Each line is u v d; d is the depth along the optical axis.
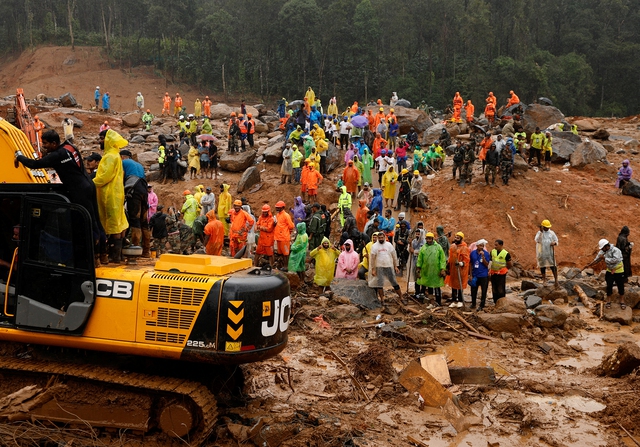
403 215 19.19
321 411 9.20
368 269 15.66
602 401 10.05
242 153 29.94
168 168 28.41
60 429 7.93
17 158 7.77
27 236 7.84
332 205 25.12
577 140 30.86
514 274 20.16
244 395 9.57
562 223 24.02
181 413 7.79
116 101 77.56
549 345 12.77
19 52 92.81
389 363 10.81
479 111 75.69
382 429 8.83
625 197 26.05
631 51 86.94
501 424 9.22
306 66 81.25
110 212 8.13
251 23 81.62
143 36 93.81
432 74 78.00
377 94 79.31
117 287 7.80
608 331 14.20
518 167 26.86
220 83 84.81
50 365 8.19
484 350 12.57
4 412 7.94
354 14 82.00
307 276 17.23
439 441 8.59
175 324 7.73
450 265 15.23
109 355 8.26
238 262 8.55
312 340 12.74
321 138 28.16
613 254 15.44
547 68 79.88
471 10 80.69
